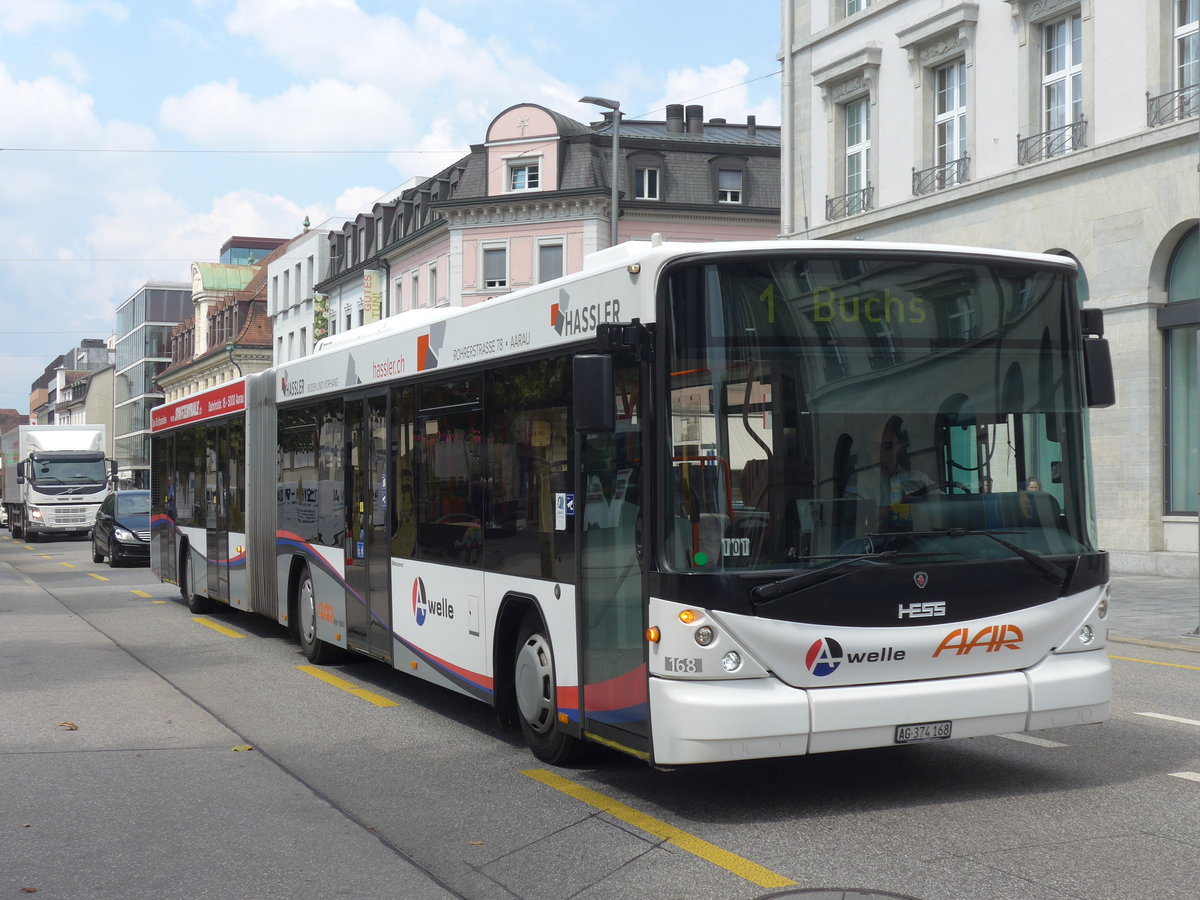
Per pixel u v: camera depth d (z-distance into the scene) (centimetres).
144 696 1055
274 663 1255
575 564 723
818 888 525
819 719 622
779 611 621
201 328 9231
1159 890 516
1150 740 818
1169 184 2109
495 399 834
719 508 626
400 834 630
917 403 659
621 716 671
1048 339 696
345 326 6731
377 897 530
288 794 713
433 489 938
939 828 616
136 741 867
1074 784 700
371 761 802
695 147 5222
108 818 663
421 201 5703
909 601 641
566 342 737
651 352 645
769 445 634
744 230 5225
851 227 2889
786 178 3127
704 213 5169
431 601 938
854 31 2905
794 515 632
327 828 639
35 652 1343
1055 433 692
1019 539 673
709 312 636
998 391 679
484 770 770
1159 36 2142
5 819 663
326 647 1226
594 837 615
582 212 5088
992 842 589
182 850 604
